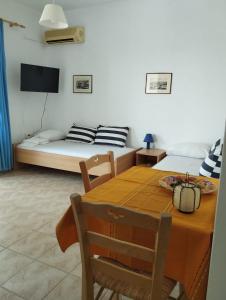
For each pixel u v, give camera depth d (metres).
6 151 4.18
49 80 4.52
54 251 2.13
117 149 4.01
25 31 4.42
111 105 4.47
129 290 1.19
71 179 4.02
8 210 2.88
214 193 1.52
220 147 2.61
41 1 4.17
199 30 3.65
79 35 4.36
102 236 1.12
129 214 1.00
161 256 1.00
